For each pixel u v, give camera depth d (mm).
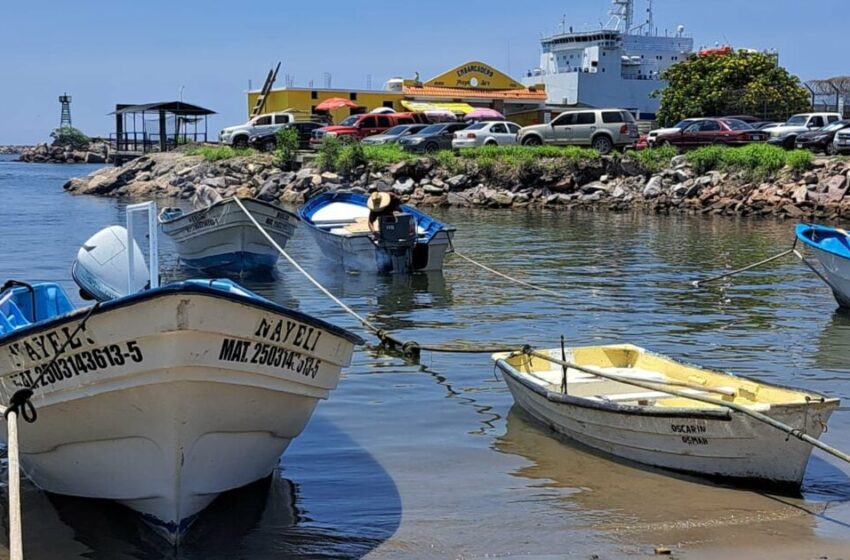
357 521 6910
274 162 45000
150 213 8430
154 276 8398
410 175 40531
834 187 33000
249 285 18891
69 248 24203
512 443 8672
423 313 15492
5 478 7879
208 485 6848
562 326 14312
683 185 35875
